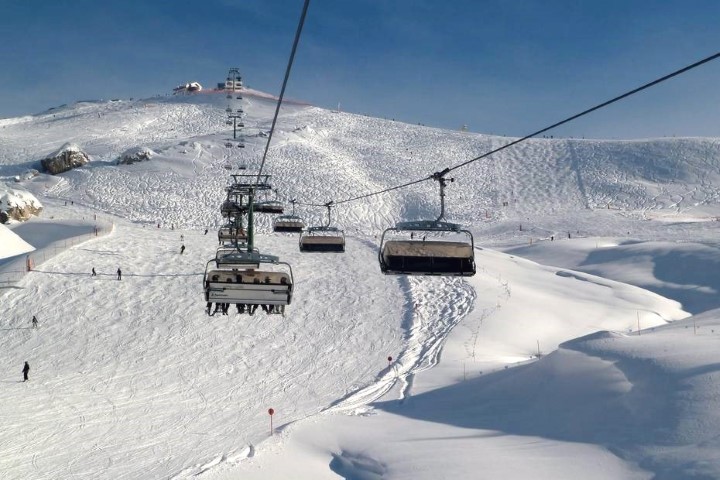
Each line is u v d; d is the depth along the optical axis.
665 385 16.94
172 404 24.56
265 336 34.06
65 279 42.22
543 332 36.03
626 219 87.12
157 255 50.59
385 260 12.12
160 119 161.62
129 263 47.31
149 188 92.25
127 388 26.47
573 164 121.00
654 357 18.98
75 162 100.94
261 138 123.38
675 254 58.06
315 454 17.77
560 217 91.19
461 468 14.97
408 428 19.48
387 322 36.69
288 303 11.30
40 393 25.55
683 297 48.78
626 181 109.50
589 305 42.56
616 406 17.17
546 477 13.94
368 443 18.16
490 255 57.22
